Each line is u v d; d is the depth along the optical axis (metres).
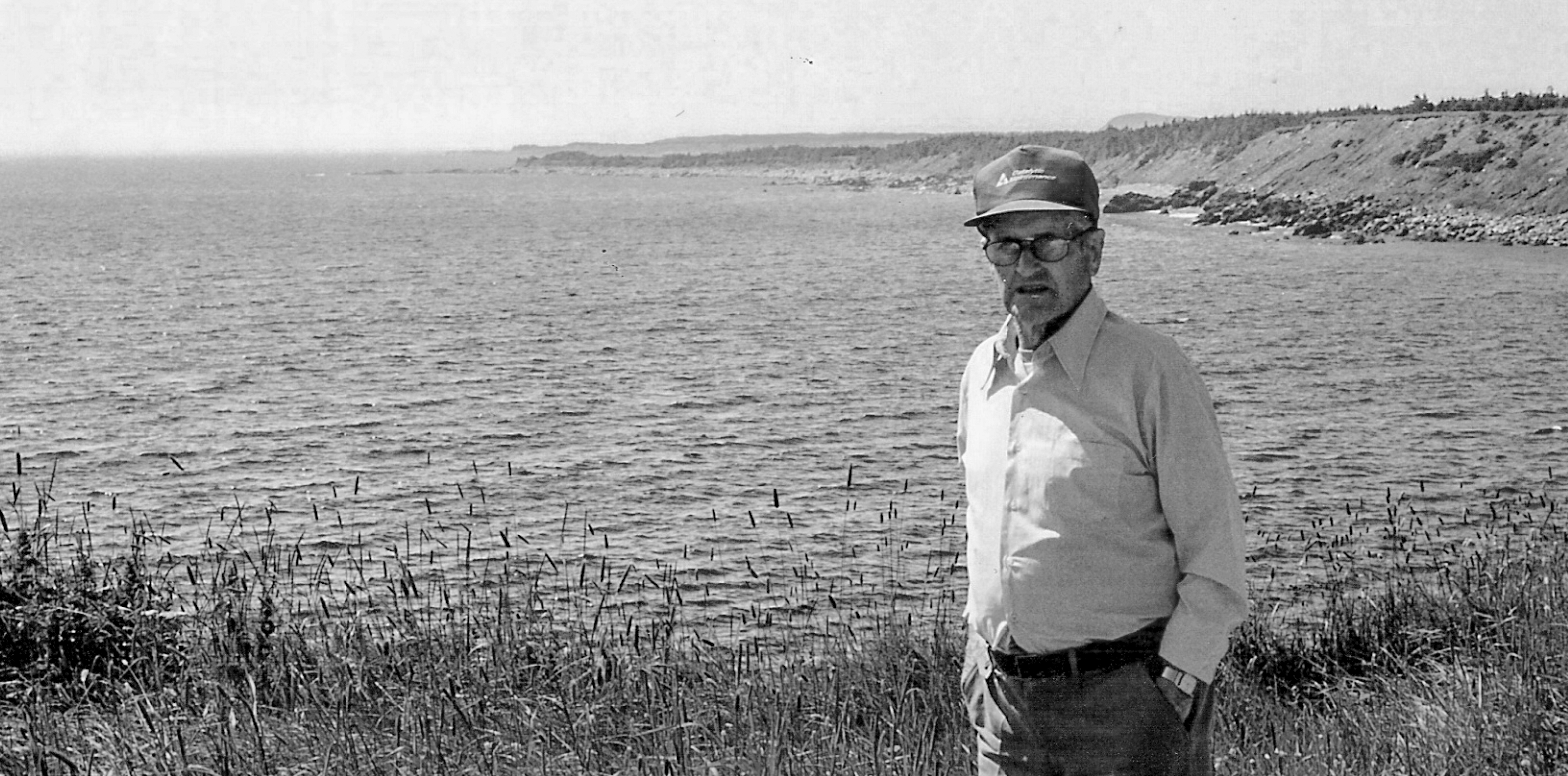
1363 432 23.94
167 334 38.47
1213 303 43.56
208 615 6.60
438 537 17.25
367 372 31.88
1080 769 3.62
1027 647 3.61
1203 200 92.94
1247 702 6.34
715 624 12.16
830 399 27.81
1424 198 72.25
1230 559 3.42
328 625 6.78
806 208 124.69
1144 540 3.52
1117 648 3.55
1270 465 21.34
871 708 5.73
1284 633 8.08
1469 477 20.50
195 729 5.11
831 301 47.03
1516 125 74.44
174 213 118.12
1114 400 3.46
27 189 194.00
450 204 140.75
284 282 55.12
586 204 139.25
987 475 3.69
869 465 21.70
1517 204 66.50
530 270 61.06
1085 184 3.51
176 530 17.69
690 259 66.94
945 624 7.33
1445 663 6.59
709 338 37.47
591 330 39.38
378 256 69.50
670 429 24.81
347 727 4.92
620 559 15.86
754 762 4.70
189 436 24.50
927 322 40.97
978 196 3.59
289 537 17.23
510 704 5.27
